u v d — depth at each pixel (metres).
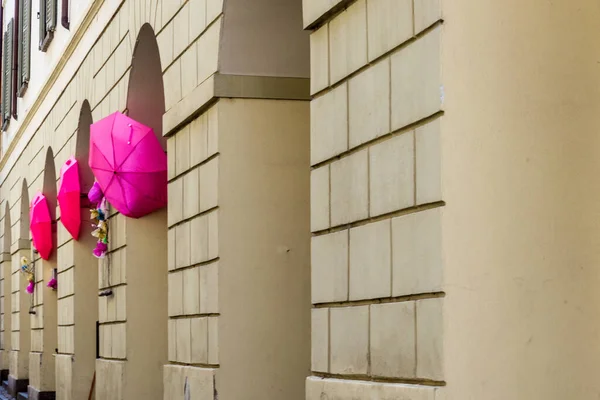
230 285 12.47
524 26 7.91
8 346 37.59
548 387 7.70
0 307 39.38
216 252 12.53
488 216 7.70
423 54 7.89
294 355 12.56
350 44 9.09
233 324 12.44
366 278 8.72
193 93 13.30
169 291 14.57
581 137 7.97
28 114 30.41
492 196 7.73
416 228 7.94
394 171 8.31
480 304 7.63
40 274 28.30
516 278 7.73
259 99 12.71
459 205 7.65
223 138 12.59
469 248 7.64
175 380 13.94
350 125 9.06
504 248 7.73
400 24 8.25
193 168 13.57
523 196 7.80
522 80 7.88
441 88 7.66
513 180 7.79
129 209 16.98
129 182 16.62
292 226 12.69
